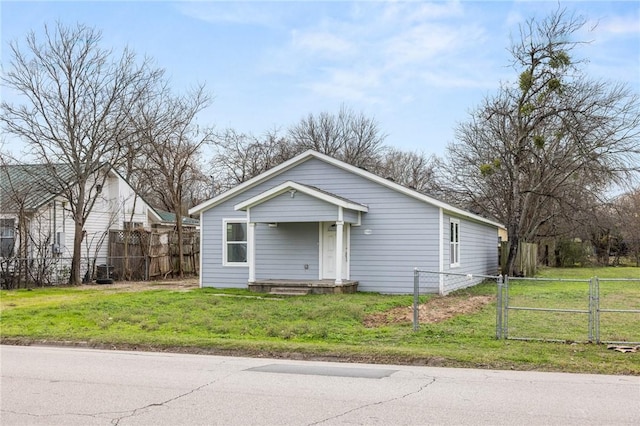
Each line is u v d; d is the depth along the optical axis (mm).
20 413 6035
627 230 41438
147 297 17734
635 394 6918
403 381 7629
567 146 28375
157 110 38531
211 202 21734
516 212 28203
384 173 50656
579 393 6957
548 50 26266
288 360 9336
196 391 7031
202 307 15305
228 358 9508
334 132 49406
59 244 25750
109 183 29328
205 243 21969
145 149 29984
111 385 7379
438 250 19250
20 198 23359
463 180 35094
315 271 20609
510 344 10195
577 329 11898
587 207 30453
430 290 19281
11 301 17344
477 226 25891
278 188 19203
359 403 6438
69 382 7562
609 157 26516
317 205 18969
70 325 12836
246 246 21500
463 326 12195
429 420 5770
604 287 22219
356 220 19938
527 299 17469
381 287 19797
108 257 26531
